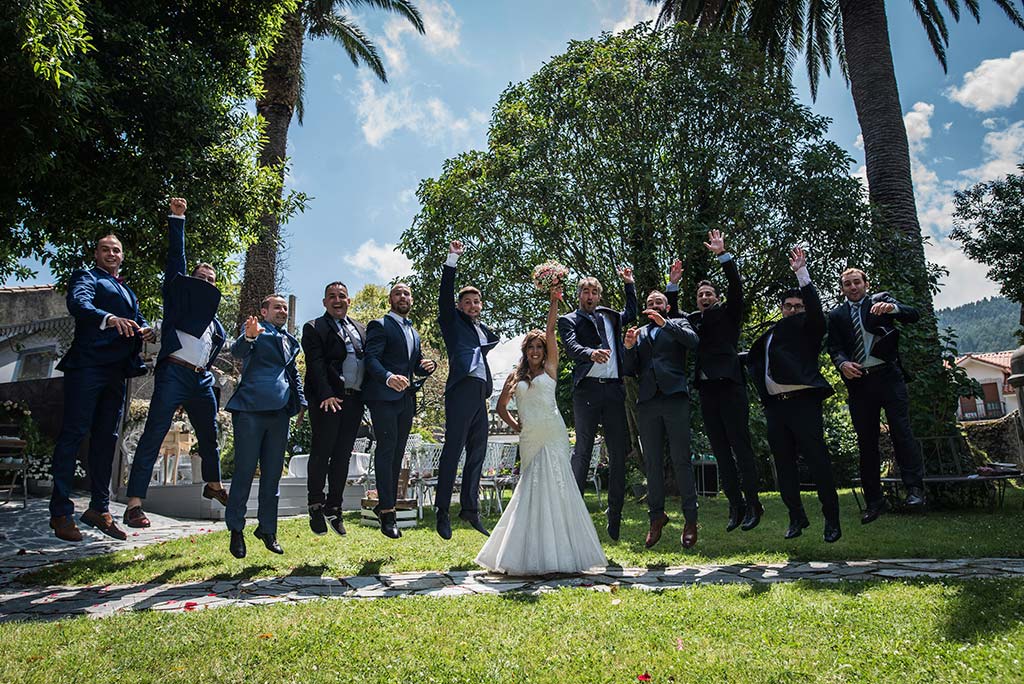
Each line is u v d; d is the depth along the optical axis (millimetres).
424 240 11703
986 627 2574
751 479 5047
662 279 11180
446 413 4910
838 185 10234
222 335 5133
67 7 5605
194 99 7980
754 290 11055
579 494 4656
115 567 4922
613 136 10758
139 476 4488
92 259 8469
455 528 7477
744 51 11344
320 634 2783
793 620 2869
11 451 8805
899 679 2125
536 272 4969
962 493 7801
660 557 4934
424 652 2547
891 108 11867
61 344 14555
